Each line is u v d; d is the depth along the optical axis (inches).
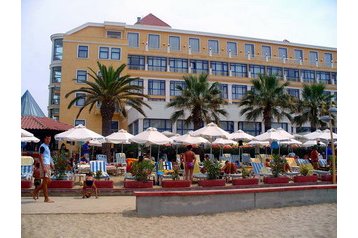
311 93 1346.0
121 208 368.2
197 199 353.4
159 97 1649.9
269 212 364.5
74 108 1477.6
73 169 646.5
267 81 1222.3
